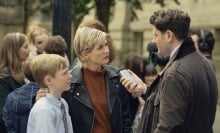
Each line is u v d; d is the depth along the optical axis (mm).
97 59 4336
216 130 10539
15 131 4625
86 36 4336
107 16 8789
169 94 3668
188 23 3891
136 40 18656
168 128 3619
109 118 4391
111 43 4941
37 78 4152
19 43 5148
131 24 18547
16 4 13430
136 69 6375
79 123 4312
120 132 4449
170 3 14562
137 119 5316
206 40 5840
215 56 14875
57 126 4039
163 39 3887
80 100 4316
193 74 3719
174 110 3627
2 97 4961
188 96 3662
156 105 3812
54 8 5996
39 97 4113
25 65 4637
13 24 13227
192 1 15867
